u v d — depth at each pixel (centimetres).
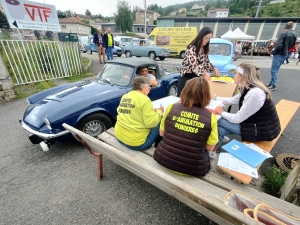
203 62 332
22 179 229
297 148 290
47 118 245
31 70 627
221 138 230
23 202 197
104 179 230
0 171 242
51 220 179
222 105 253
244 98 198
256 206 118
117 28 5556
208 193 150
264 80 744
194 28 1472
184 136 152
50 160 264
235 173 153
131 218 181
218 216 116
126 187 218
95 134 292
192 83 152
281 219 120
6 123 376
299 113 423
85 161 263
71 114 258
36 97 326
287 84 675
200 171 158
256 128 198
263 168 244
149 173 142
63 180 228
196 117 149
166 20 2958
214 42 660
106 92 307
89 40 1747
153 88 376
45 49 659
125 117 197
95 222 177
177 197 147
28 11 591
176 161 158
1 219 179
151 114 187
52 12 650
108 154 189
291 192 164
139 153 205
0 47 727
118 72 353
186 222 177
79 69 794
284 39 515
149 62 367
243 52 2277
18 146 297
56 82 678
